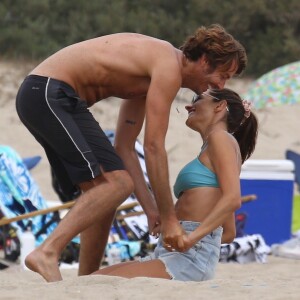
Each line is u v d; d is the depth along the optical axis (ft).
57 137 49.75
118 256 77.05
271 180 88.33
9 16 210.38
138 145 89.81
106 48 50.67
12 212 78.54
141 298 42.68
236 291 44.06
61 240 49.29
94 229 54.44
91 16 217.56
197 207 49.37
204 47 49.01
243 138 52.03
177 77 49.01
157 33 219.00
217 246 50.29
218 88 50.62
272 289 44.96
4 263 74.08
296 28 226.79
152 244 79.66
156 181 48.55
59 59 51.03
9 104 171.42
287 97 126.31
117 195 49.98
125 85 50.67
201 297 42.73
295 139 179.01
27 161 96.48
